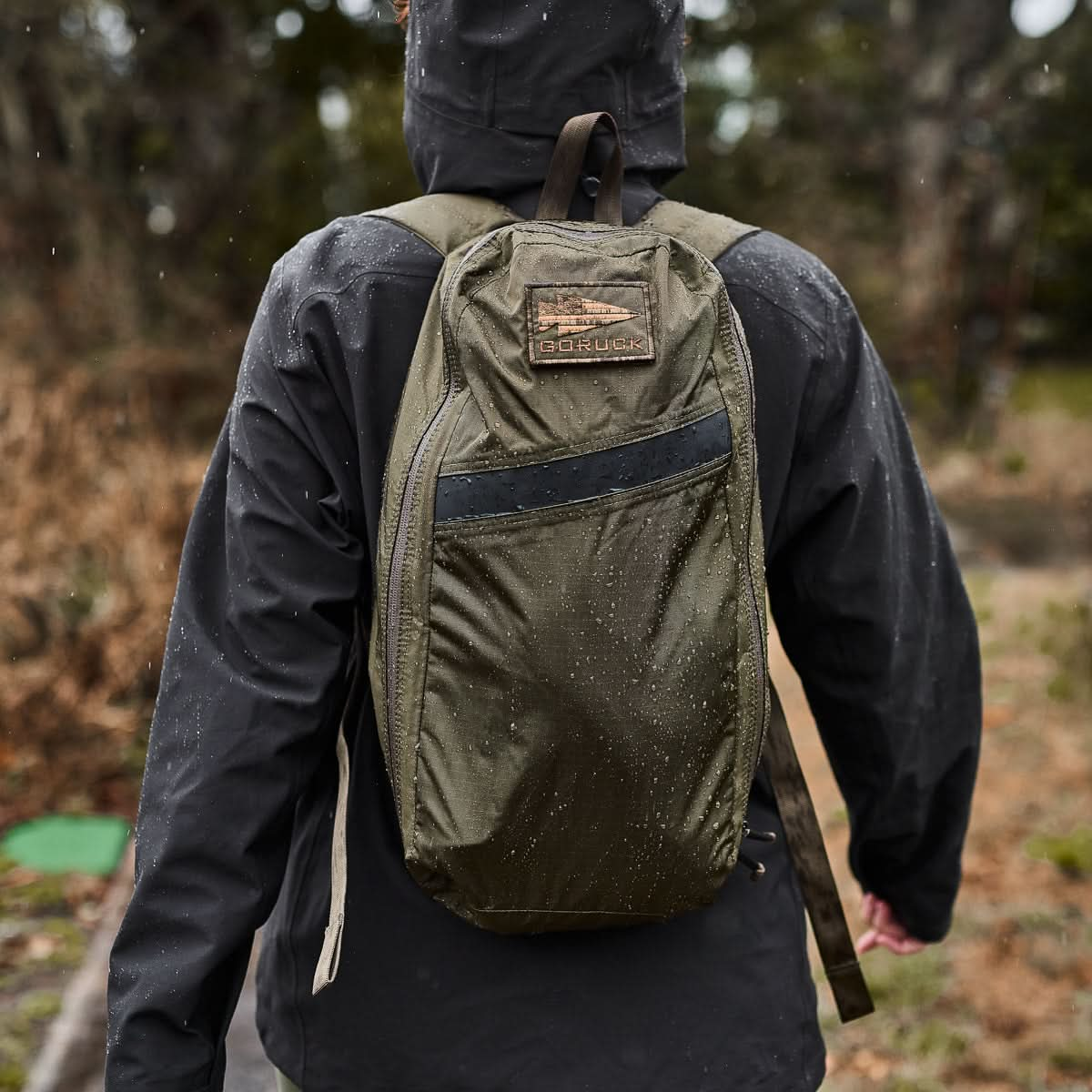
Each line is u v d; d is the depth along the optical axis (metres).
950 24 14.91
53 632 4.45
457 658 1.26
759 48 16.09
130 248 10.06
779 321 1.45
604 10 1.42
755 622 1.33
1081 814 4.16
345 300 1.39
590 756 1.25
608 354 1.28
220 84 11.31
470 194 1.47
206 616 1.38
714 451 1.31
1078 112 16.45
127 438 5.57
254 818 1.32
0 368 6.41
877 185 18.14
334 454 1.39
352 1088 1.39
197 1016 1.32
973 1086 2.83
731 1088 1.40
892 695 1.54
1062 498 10.19
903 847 1.68
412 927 1.38
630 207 1.49
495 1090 1.37
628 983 1.38
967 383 13.37
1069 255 21.38
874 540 1.49
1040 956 3.33
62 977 3.27
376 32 11.48
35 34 9.81
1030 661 5.79
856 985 1.60
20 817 4.24
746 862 1.45
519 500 1.26
